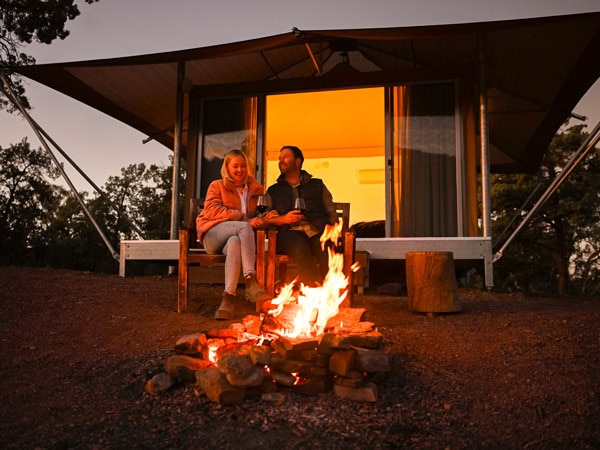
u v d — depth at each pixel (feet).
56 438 6.20
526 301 14.84
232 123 22.02
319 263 12.19
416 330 10.41
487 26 15.81
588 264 77.56
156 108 24.75
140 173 95.81
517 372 8.16
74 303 12.11
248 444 6.11
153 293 13.80
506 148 30.35
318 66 22.11
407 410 7.10
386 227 19.98
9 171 81.15
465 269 23.04
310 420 6.69
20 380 8.00
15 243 78.07
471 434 6.58
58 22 47.24
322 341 7.55
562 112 23.81
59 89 21.59
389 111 20.40
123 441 6.15
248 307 12.55
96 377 8.16
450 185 19.63
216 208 11.30
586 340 9.32
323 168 34.73
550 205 60.39
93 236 86.69
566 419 6.82
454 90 19.99
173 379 7.68
